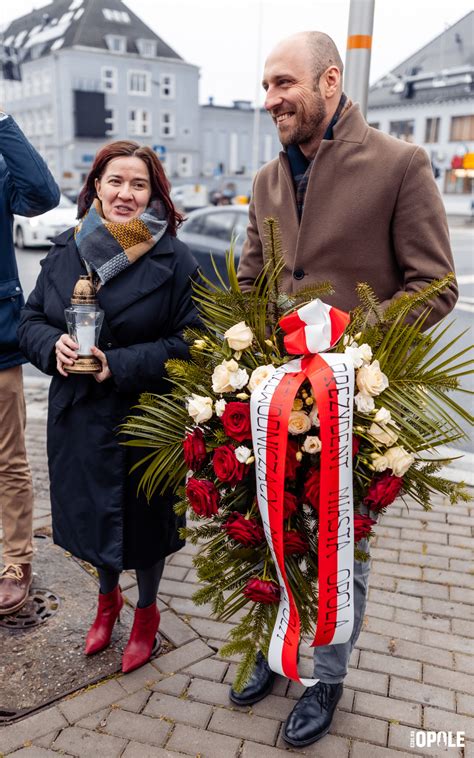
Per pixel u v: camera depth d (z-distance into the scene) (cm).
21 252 1359
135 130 5244
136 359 222
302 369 171
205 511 176
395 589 301
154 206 233
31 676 245
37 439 473
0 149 256
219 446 181
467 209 3516
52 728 221
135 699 234
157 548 241
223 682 243
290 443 172
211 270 755
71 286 233
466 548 336
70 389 232
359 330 185
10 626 273
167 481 208
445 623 279
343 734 221
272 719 227
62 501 242
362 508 194
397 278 218
